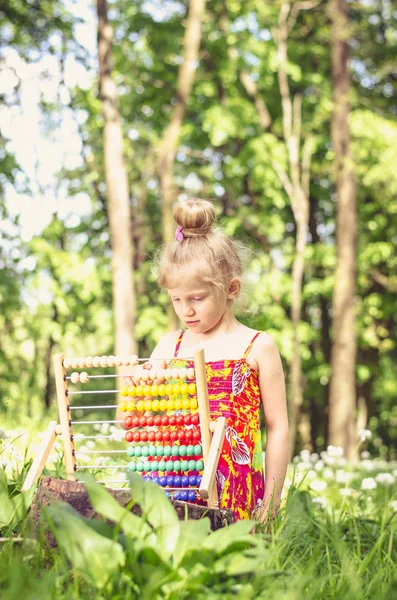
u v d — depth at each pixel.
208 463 3.14
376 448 26.23
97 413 16.61
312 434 23.73
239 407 3.55
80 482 2.92
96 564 2.32
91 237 20.94
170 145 16.89
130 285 15.84
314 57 20.92
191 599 2.29
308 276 21.53
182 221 3.59
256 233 20.19
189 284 3.51
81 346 21.50
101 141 19.70
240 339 3.68
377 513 4.38
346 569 2.68
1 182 18.03
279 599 2.29
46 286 18.17
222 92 20.05
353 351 16.75
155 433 3.42
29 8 17.66
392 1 20.50
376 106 20.88
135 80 19.70
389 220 20.59
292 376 18.16
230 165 19.38
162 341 3.87
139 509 2.80
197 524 2.49
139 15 19.20
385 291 21.81
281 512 3.53
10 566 2.39
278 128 20.52
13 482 3.51
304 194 19.22
